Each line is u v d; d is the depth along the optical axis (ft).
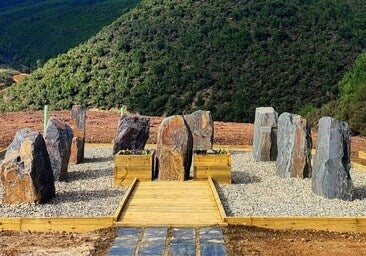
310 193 36.29
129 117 50.26
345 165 34.65
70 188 37.86
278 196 35.37
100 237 26.73
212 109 104.53
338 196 34.37
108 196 35.27
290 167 41.91
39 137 33.58
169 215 29.89
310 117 86.69
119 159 38.96
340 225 28.68
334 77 109.29
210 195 34.78
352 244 26.43
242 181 40.60
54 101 115.03
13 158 32.68
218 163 39.55
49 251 24.98
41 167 33.09
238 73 112.57
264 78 110.63
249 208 31.83
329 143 35.01
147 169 39.22
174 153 39.42
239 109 102.99
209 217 29.55
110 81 116.47
